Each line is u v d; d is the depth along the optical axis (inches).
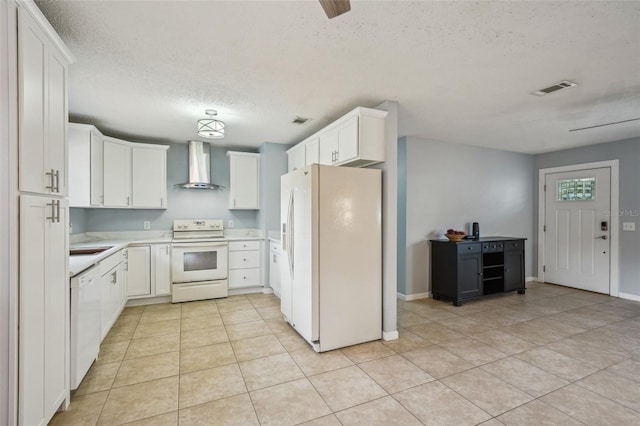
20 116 54.1
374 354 104.7
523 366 96.3
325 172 108.2
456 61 86.3
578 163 195.2
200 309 151.3
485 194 198.4
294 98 113.3
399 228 175.0
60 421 70.3
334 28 71.0
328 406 76.4
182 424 70.0
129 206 160.2
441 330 126.5
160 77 96.1
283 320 136.6
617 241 177.2
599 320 138.2
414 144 173.2
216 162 194.9
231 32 72.6
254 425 69.6
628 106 121.6
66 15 66.2
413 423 70.3
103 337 107.9
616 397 80.0
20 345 54.6
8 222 53.1
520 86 103.1
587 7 62.9
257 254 181.2
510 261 179.3
